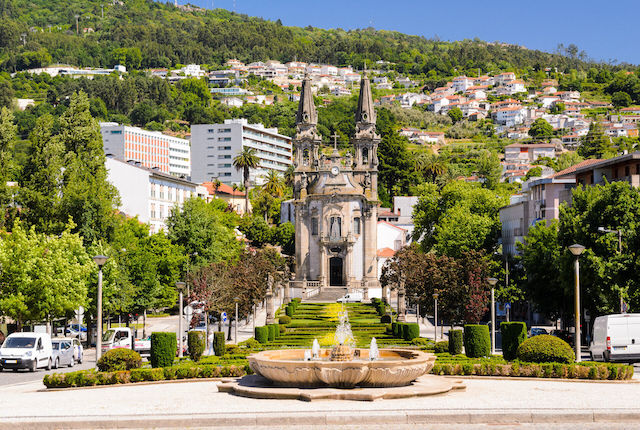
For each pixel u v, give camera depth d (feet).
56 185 355.77
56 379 167.02
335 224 514.27
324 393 139.03
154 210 545.85
